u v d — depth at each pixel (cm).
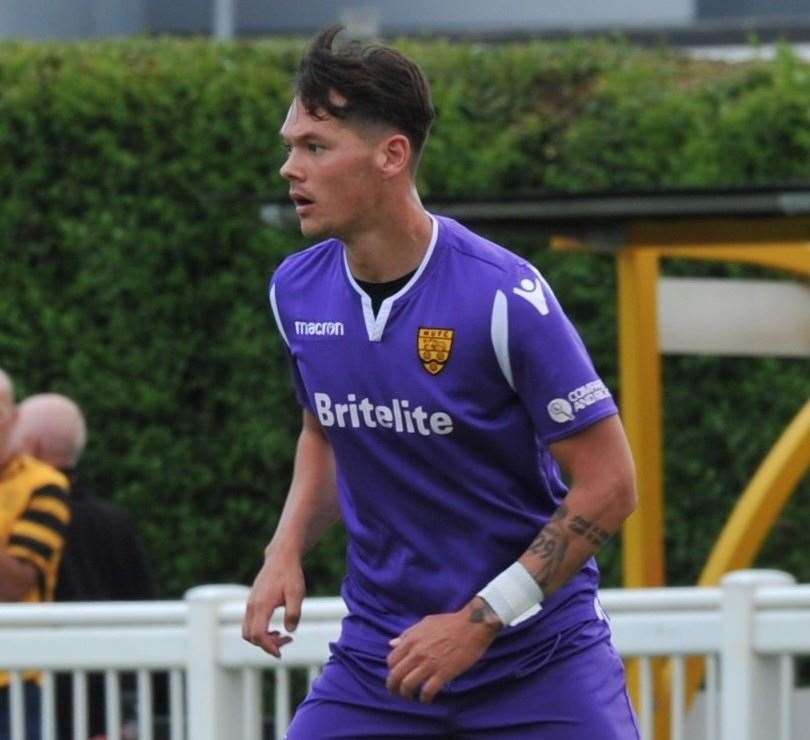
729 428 2869
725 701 1667
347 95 1202
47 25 4347
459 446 1243
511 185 2880
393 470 1263
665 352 2406
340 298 1255
